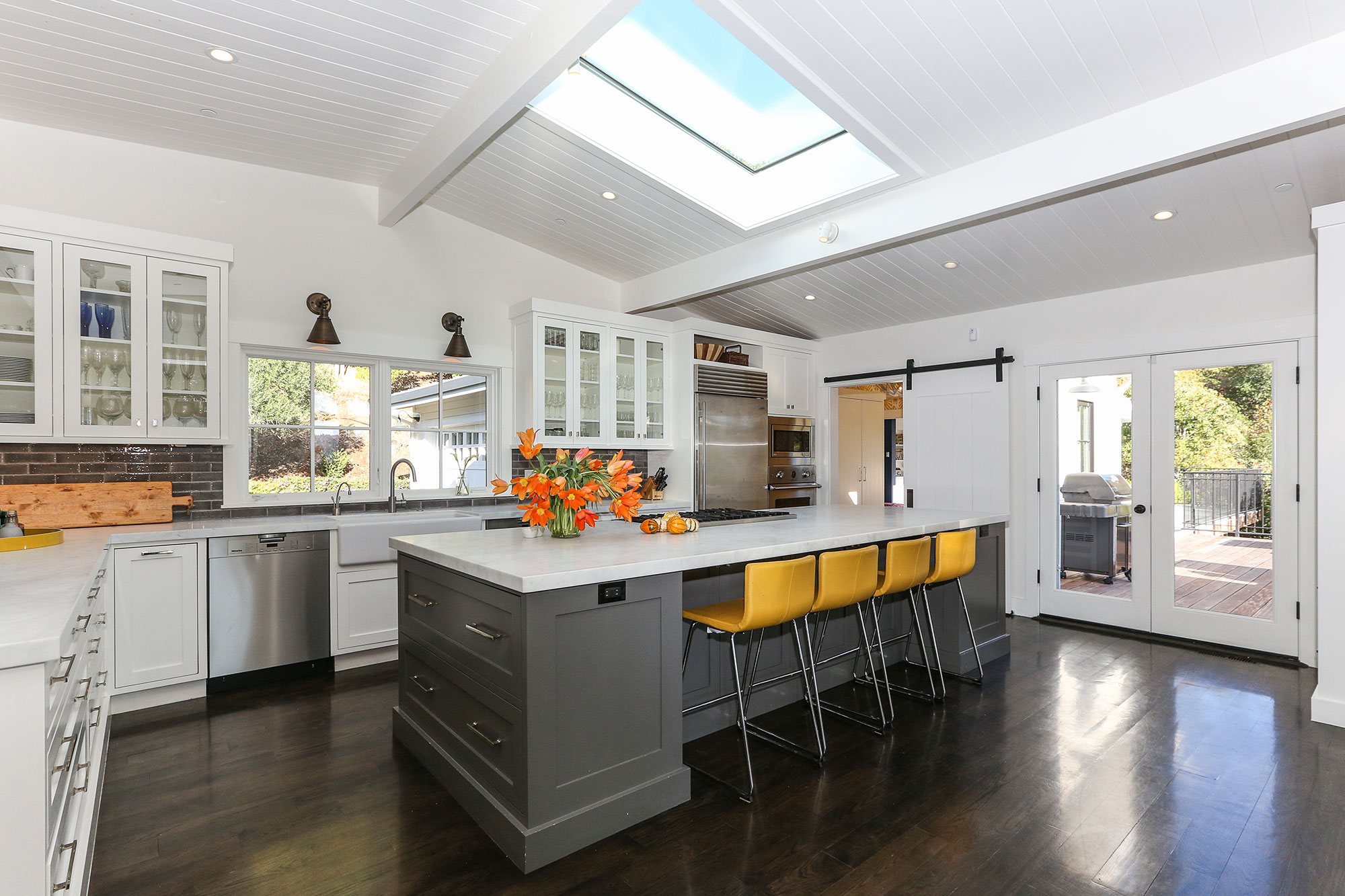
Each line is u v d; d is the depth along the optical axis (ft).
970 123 9.72
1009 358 16.81
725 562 8.03
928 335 18.56
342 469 14.28
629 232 15.58
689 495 17.71
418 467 15.28
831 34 8.09
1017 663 12.87
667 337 18.40
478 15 8.82
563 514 9.19
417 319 15.12
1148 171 9.34
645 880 6.25
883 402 26.68
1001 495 16.89
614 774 7.12
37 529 9.95
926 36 8.07
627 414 17.57
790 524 11.23
